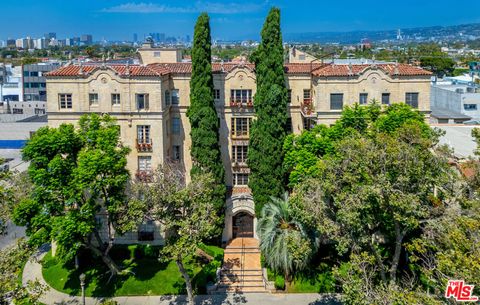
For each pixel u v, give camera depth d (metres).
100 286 47.34
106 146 44.78
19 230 62.66
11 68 165.12
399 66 55.69
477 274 25.83
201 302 45.00
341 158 37.97
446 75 166.00
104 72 51.41
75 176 43.53
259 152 52.72
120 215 45.22
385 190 34.22
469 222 30.06
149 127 52.12
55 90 51.78
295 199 38.94
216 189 52.59
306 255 42.41
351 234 36.97
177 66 58.81
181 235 40.47
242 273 49.34
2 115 102.81
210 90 53.00
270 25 52.72
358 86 52.88
